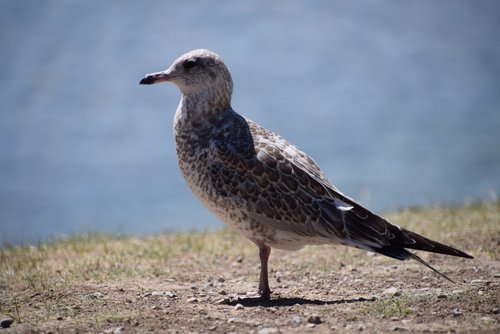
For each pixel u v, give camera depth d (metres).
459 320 8.33
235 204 9.49
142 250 12.55
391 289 9.73
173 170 33.31
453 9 60.16
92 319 8.66
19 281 10.74
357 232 9.32
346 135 36.56
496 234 12.33
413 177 31.44
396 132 37.12
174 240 13.31
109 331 8.19
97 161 34.53
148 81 10.01
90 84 43.88
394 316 8.53
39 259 12.11
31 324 8.55
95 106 40.97
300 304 9.28
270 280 10.74
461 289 9.67
